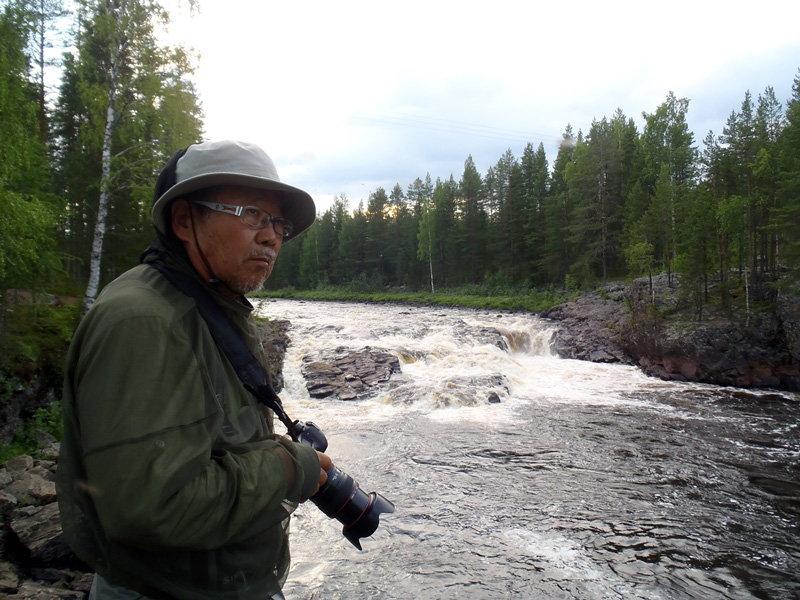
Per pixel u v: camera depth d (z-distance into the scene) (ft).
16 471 27.96
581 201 176.35
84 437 3.38
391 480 35.88
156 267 4.25
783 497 33.35
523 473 37.37
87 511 3.91
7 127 32.65
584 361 90.33
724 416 54.29
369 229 284.82
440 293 212.23
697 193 113.80
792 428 49.57
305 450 4.43
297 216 5.26
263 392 4.59
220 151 4.54
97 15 48.42
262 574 4.25
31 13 36.83
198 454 3.47
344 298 232.94
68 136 79.05
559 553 26.27
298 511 30.19
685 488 34.78
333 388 60.44
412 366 71.67
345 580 23.56
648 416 53.88
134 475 3.16
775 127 129.70
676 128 195.93
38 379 37.37
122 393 3.33
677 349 77.10
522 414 54.03
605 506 31.83
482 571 24.49
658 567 25.03
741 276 94.43
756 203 93.20
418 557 25.68
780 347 73.41
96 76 52.90
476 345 86.07
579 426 49.73
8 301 39.52
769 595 22.90
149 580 3.77
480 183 233.76
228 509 3.55
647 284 106.42
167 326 3.69
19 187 40.32
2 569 19.72
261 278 4.71
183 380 3.60
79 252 72.33
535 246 204.23
